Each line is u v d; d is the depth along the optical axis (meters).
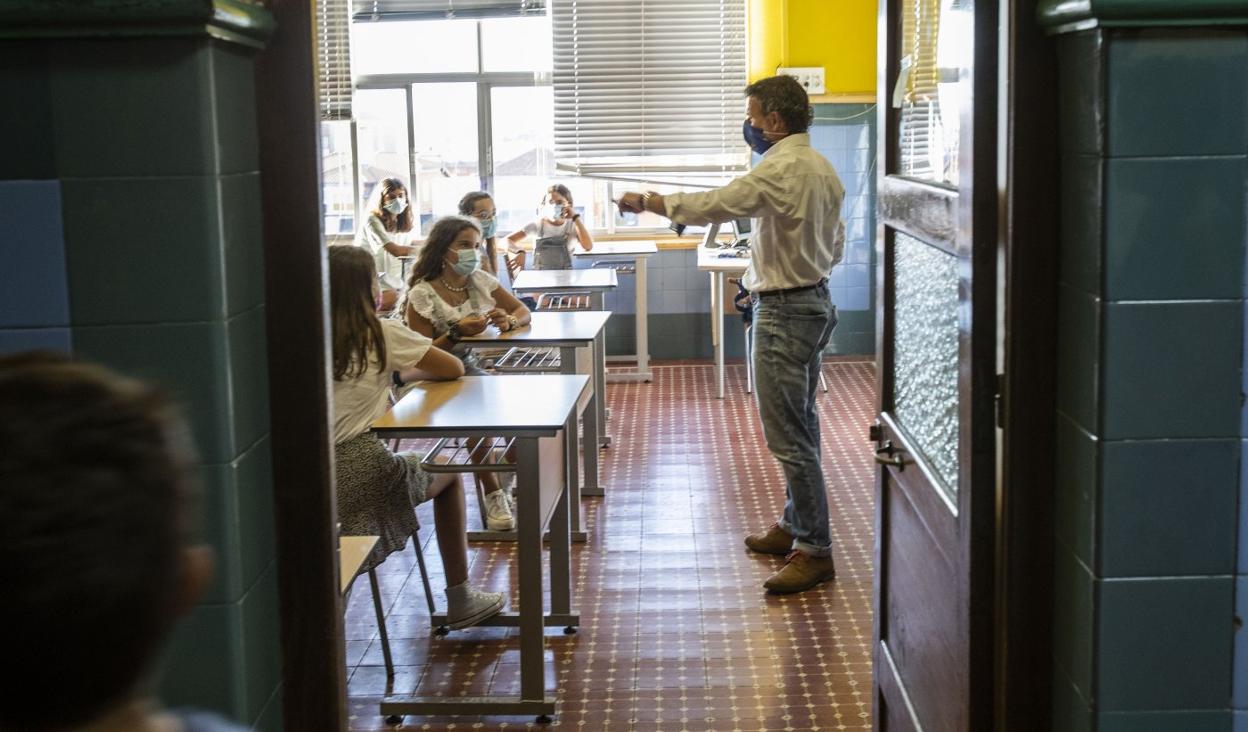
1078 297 1.76
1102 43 1.63
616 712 3.39
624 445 6.41
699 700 3.45
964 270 1.94
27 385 0.69
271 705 1.82
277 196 1.78
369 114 8.67
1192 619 1.73
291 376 1.81
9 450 0.66
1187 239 1.67
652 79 8.33
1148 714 1.75
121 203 1.62
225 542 1.66
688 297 8.69
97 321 1.64
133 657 0.68
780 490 5.52
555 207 7.83
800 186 3.94
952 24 2.11
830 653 3.74
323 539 1.84
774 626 3.96
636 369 8.38
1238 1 1.58
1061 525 1.86
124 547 0.67
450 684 3.57
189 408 1.65
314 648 1.86
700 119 8.37
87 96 1.61
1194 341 1.68
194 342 1.65
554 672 3.66
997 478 1.91
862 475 5.73
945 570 2.15
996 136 1.86
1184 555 1.72
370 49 8.62
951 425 2.16
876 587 2.72
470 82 8.65
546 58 8.57
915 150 2.42
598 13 8.27
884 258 2.62
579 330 5.02
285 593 1.85
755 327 4.19
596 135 8.41
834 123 8.33
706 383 7.96
